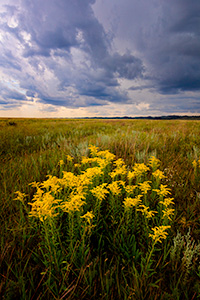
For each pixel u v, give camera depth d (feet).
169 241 5.69
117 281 4.41
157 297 4.40
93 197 7.81
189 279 4.64
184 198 8.18
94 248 5.87
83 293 4.46
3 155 16.12
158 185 8.93
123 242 5.66
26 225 6.05
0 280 4.72
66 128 39.32
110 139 19.60
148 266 4.64
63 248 5.31
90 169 7.23
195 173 10.00
